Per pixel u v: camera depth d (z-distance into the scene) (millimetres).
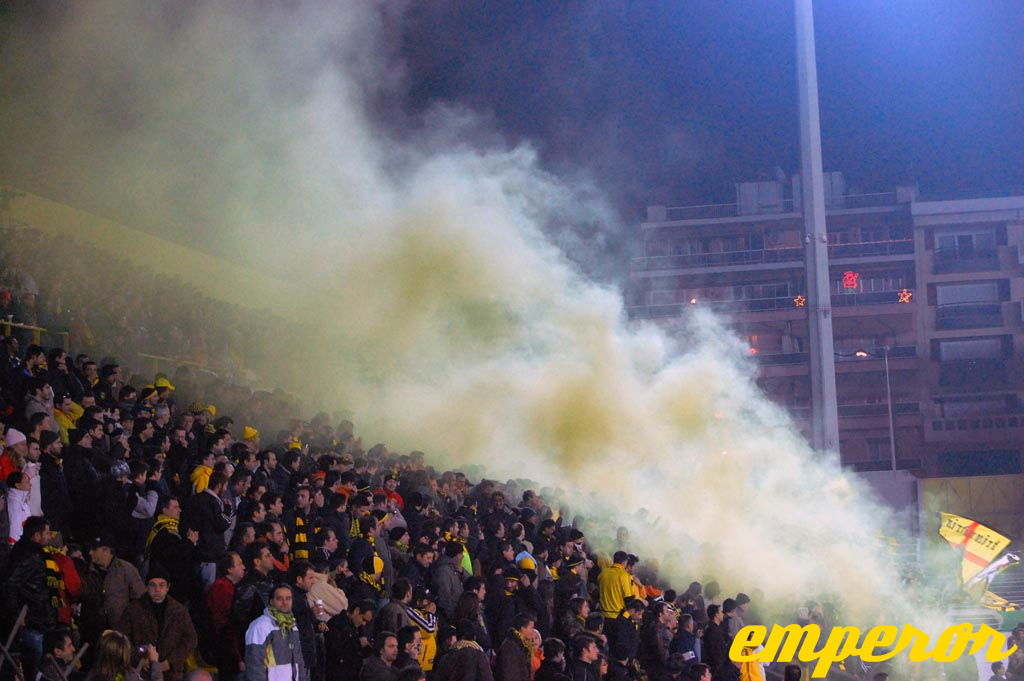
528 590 14781
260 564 11000
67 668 9539
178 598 11555
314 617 11500
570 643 14680
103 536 12328
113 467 12656
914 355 69938
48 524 10508
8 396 14664
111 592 10812
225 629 10805
